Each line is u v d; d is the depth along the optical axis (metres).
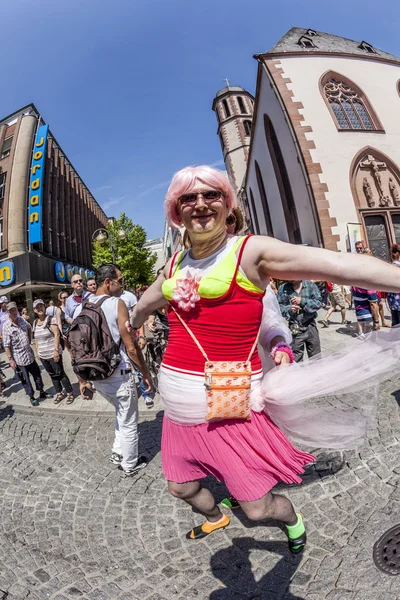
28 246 26.23
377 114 19.48
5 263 24.12
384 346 1.67
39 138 28.33
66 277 30.86
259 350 2.06
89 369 3.04
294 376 1.69
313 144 17.97
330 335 8.10
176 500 2.93
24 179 26.67
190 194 1.54
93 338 3.08
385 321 8.78
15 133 28.33
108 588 2.14
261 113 22.08
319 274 1.34
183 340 1.68
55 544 2.58
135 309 2.19
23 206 26.31
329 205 17.38
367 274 1.24
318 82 19.28
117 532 2.65
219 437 1.67
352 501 2.59
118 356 3.17
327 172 17.70
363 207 17.67
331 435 1.92
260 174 26.61
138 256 36.12
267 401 1.71
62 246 33.75
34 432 4.66
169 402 1.74
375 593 1.86
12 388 7.16
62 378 5.57
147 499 3.00
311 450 3.28
